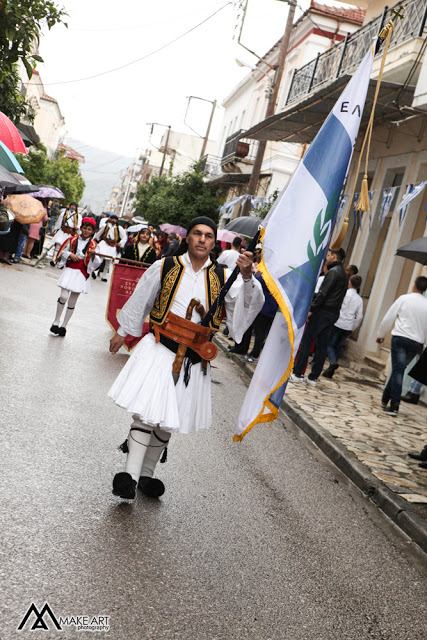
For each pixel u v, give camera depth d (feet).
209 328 14.01
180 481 16.83
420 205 45.50
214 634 10.16
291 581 12.75
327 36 76.43
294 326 13.00
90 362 27.96
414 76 43.91
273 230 13.15
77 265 32.17
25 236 58.70
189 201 104.58
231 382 32.42
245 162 97.91
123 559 11.75
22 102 45.68
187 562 12.32
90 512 13.38
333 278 34.81
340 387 37.22
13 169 32.63
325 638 10.96
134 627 9.76
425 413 34.55
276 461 21.03
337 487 19.95
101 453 17.03
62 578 10.60
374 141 52.70
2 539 11.38
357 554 15.10
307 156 13.65
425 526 17.21
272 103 61.31
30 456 15.67
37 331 32.12
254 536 14.46
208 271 14.23
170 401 13.50
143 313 14.28
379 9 57.93
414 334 31.37
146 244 37.19
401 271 46.19
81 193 209.26
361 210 14.52
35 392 21.42
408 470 22.26
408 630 12.00
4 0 30.73
